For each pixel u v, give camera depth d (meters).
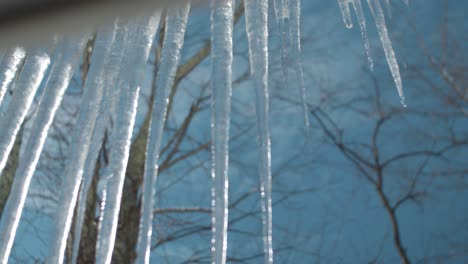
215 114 2.07
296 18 2.35
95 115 2.16
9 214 2.10
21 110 2.15
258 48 2.15
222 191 2.03
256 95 2.11
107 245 2.06
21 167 2.13
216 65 2.10
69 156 2.14
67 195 2.12
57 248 2.09
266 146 2.09
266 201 2.07
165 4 1.63
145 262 2.02
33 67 2.15
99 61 2.17
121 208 4.27
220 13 2.14
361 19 2.55
